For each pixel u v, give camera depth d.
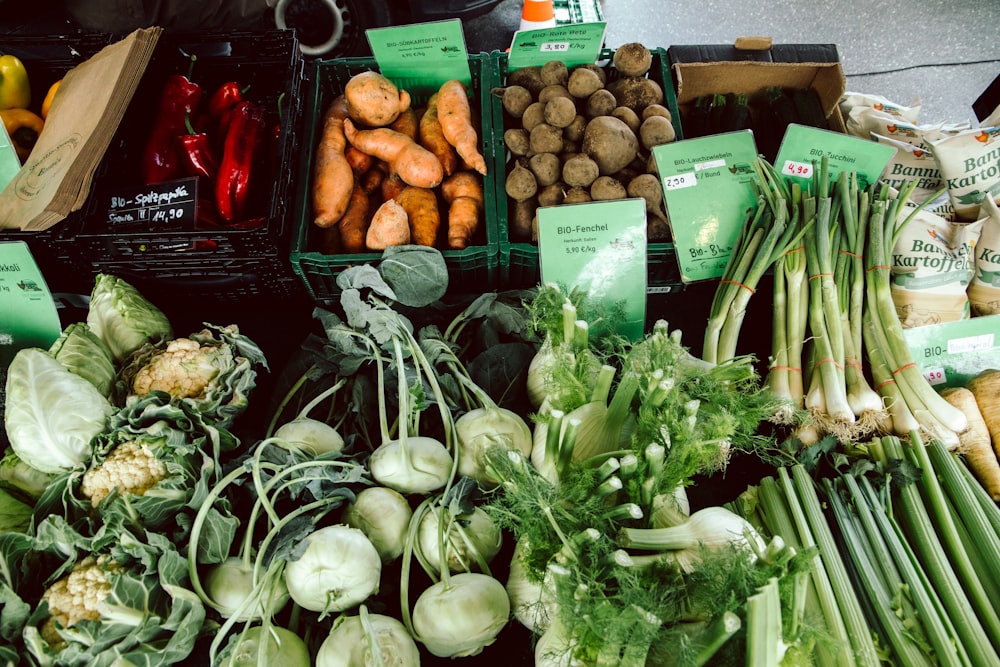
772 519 1.44
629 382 1.30
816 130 1.77
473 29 3.13
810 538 1.38
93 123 1.65
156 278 1.75
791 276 1.68
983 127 2.00
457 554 1.29
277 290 1.87
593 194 1.72
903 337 1.61
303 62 2.10
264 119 2.00
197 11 2.56
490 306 1.70
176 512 1.27
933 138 2.02
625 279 1.66
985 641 1.28
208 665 1.27
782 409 1.50
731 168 1.76
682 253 1.77
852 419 1.52
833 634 1.26
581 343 1.41
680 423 1.18
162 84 2.02
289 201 1.83
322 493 1.32
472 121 2.04
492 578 1.27
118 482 1.27
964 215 1.85
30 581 1.25
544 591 1.18
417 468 1.35
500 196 1.82
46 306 1.63
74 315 1.98
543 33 1.87
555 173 1.78
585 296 1.62
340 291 1.87
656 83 2.00
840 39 3.10
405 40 1.93
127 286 1.65
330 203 1.79
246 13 2.61
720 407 1.29
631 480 1.20
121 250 1.66
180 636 1.18
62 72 2.07
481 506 1.34
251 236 1.64
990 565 1.38
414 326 1.69
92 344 1.53
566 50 1.93
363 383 1.59
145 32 1.82
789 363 1.65
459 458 1.42
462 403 1.58
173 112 1.93
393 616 1.35
